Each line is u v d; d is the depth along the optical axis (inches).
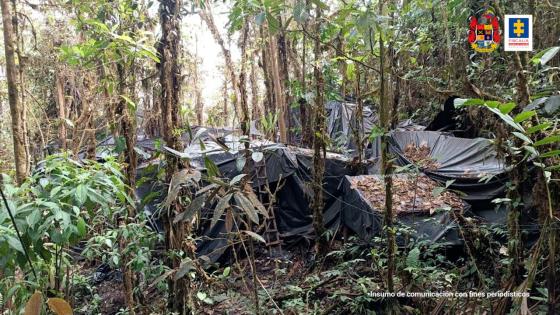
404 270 155.3
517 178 129.1
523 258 133.7
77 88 300.7
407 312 153.7
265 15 139.0
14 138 135.1
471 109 253.4
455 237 187.8
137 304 168.4
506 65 188.9
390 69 157.8
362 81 319.9
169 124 141.6
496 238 188.5
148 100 277.3
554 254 101.9
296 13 140.6
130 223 156.1
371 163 299.1
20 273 132.6
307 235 265.4
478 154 250.8
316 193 247.3
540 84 151.8
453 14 185.9
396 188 229.5
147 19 169.8
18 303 109.4
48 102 335.3
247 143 122.5
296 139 379.6
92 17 177.5
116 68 184.7
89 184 111.7
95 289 221.5
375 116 334.3
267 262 249.8
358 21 136.3
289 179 274.4
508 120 77.9
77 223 106.0
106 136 206.8
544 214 114.7
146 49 140.8
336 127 387.2
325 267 238.5
